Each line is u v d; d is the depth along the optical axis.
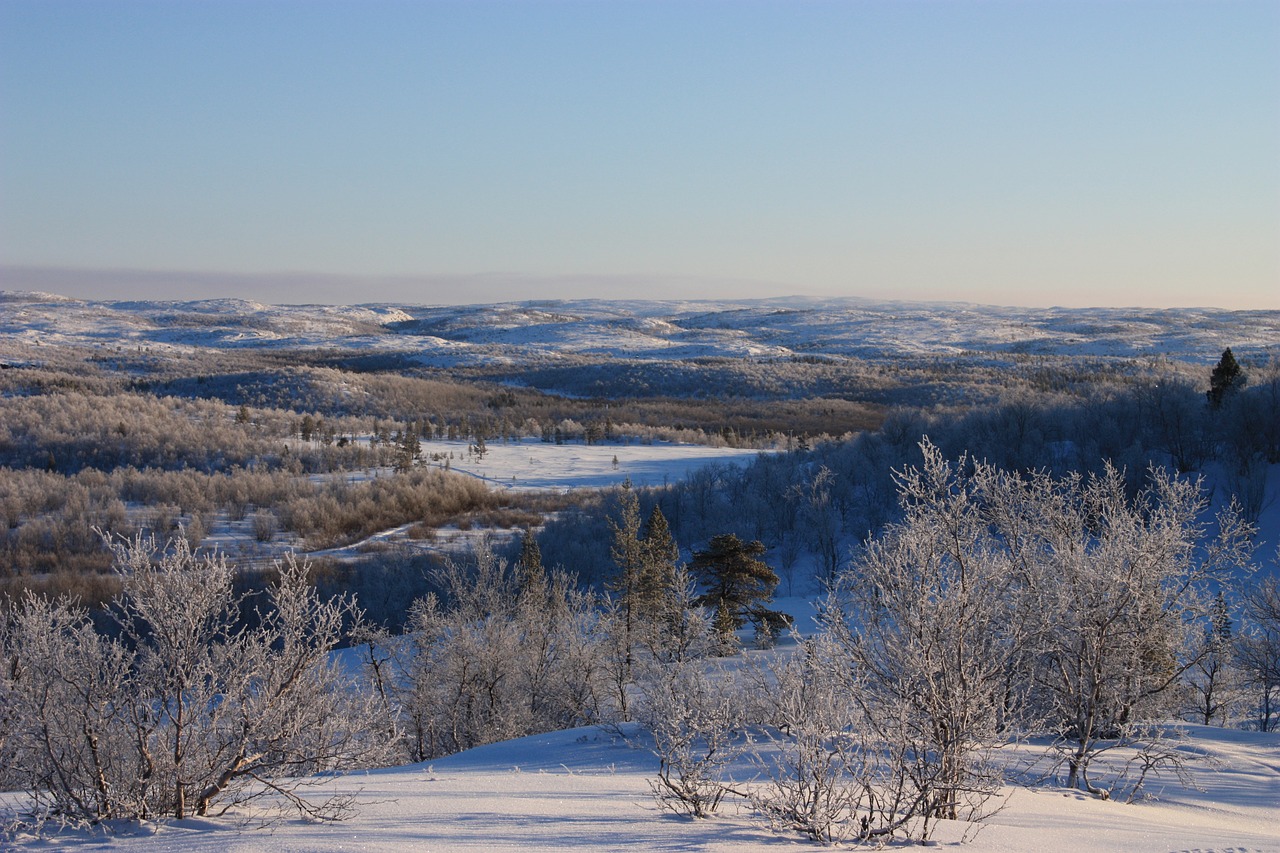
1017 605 10.47
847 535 54.19
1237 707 21.16
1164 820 8.76
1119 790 10.55
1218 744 14.09
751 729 12.54
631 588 31.95
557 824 7.24
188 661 8.02
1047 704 12.03
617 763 12.62
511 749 15.77
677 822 7.51
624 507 37.28
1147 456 48.97
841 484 56.72
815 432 107.00
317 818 7.64
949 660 8.16
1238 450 48.25
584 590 46.53
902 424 64.56
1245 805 10.24
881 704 8.20
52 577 43.59
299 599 8.76
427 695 23.06
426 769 12.74
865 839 7.16
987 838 7.28
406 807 8.12
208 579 8.35
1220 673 19.45
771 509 58.41
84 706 7.98
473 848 6.21
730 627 30.16
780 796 7.64
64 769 7.86
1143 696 12.04
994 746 8.67
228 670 8.36
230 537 57.09
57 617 9.80
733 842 6.72
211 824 7.35
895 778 8.16
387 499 64.75
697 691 13.26
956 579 8.64
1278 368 58.75
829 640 8.60
